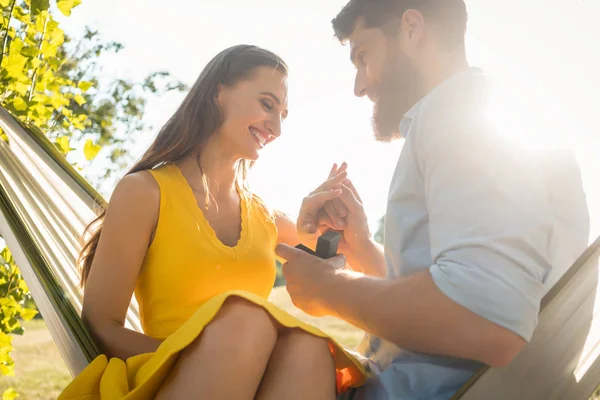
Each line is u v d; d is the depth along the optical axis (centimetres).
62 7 402
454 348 136
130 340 177
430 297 137
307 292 161
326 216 209
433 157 151
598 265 145
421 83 187
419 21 186
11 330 390
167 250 189
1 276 391
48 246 237
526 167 145
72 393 150
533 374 144
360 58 197
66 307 181
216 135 208
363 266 208
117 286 181
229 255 195
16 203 248
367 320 147
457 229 141
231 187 212
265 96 208
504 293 132
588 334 153
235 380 134
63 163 255
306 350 146
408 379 156
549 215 143
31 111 396
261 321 142
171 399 133
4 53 382
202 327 138
